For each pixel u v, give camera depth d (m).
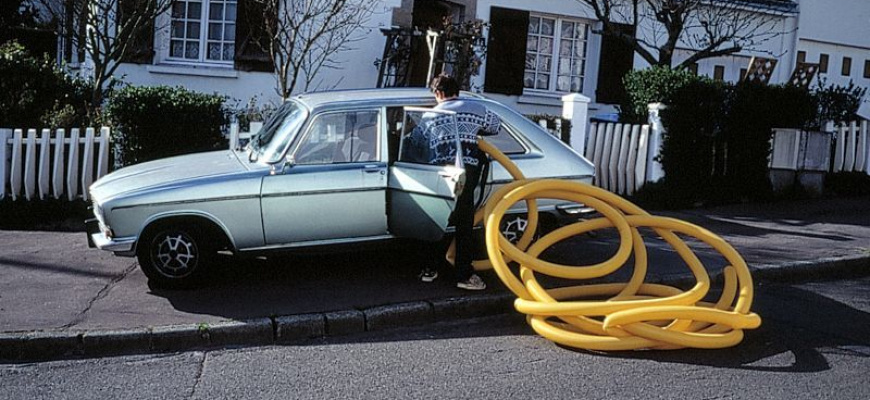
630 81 12.49
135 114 10.66
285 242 7.56
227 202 7.38
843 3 18.27
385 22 14.09
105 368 6.05
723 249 7.20
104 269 8.16
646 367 6.09
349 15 13.34
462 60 13.42
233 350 6.45
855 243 9.68
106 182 7.71
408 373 5.93
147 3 12.41
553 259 8.59
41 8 15.77
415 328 7.02
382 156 7.72
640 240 7.38
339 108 7.72
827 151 12.70
